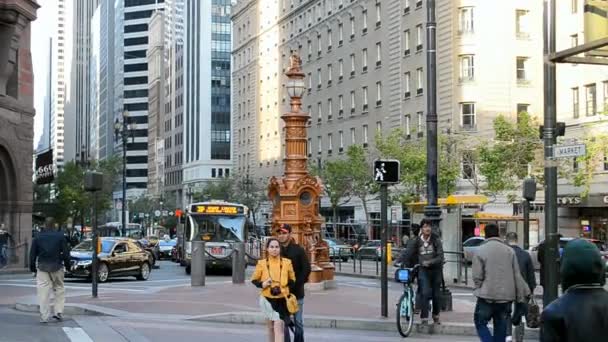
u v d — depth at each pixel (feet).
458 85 175.94
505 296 33.63
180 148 501.97
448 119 177.17
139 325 48.57
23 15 110.11
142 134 618.85
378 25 212.43
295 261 35.58
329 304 58.95
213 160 451.53
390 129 204.44
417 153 162.09
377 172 49.93
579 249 13.84
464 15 177.37
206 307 57.36
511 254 34.14
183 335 43.93
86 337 42.52
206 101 453.58
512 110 175.94
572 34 158.20
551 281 45.03
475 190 160.86
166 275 109.19
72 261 87.66
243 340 41.96
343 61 234.58
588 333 13.20
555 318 13.52
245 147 336.90
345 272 118.01
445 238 90.68
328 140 245.24
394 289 81.10
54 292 50.14
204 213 113.39
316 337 44.09
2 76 109.19
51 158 150.71
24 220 114.62
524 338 46.21
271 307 33.78
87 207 230.89
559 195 158.81
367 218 193.36
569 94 158.30
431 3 54.80
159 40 569.23
